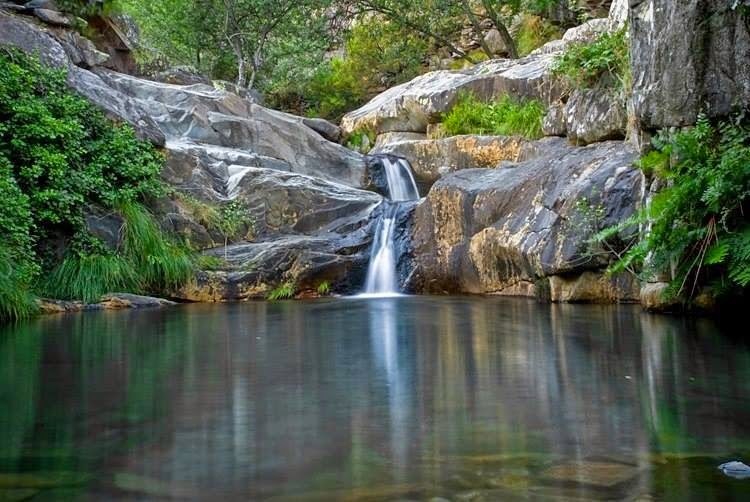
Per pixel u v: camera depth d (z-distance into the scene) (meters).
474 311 7.82
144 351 5.01
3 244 7.80
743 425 2.72
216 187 11.99
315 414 2.99
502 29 19.53
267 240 11.56
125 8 24.77
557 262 8.55
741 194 5.88
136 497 2.00
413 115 16.61
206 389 3.56
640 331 5.77
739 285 6.42
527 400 3.23
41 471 2.24
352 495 1.99
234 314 7.98
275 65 24.20
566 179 9.17
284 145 14.75
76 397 3.38
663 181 6.99
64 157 9.22
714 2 6.29
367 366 4.26
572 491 1.98
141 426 2.80
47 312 8.33
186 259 10.12
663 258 6.68
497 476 2.13
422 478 2.12
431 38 22.73
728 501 1.89
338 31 23.91
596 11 18.22
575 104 10.72
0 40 10.04
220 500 1.97
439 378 3.83
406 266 11.33
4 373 4.09
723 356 4.46
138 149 10.51
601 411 2.99
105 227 9.66
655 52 6.81
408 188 14.95
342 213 12.38
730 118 6.28
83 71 11.35
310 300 10.09
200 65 24.45
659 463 2.24
